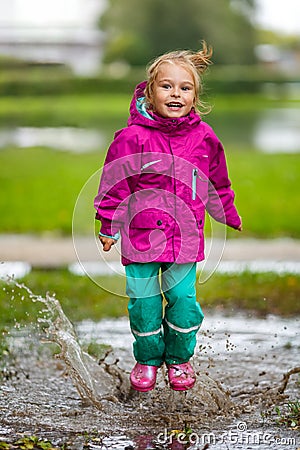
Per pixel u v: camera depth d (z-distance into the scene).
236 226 9.20
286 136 54.75
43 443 7.71
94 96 98.12
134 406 8.97
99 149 45.59
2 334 11.37
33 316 12.29
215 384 9.37
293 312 13.84
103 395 9.20
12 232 21.97
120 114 72.56
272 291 15.11
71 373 9.16
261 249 19.72
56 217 24.34
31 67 111.75
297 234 21.88
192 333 8.58
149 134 8.38
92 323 12.61
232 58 140.00
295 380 10.09
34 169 36.88
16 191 30.12
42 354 10.93
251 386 9.80
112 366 9.84
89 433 8.14
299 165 38.72
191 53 8.95
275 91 113.38
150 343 8.57
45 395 9.38
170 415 8.70
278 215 24.77
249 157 42.16
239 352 11.35
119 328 12.51
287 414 8.77
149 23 136.25
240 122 66.81
